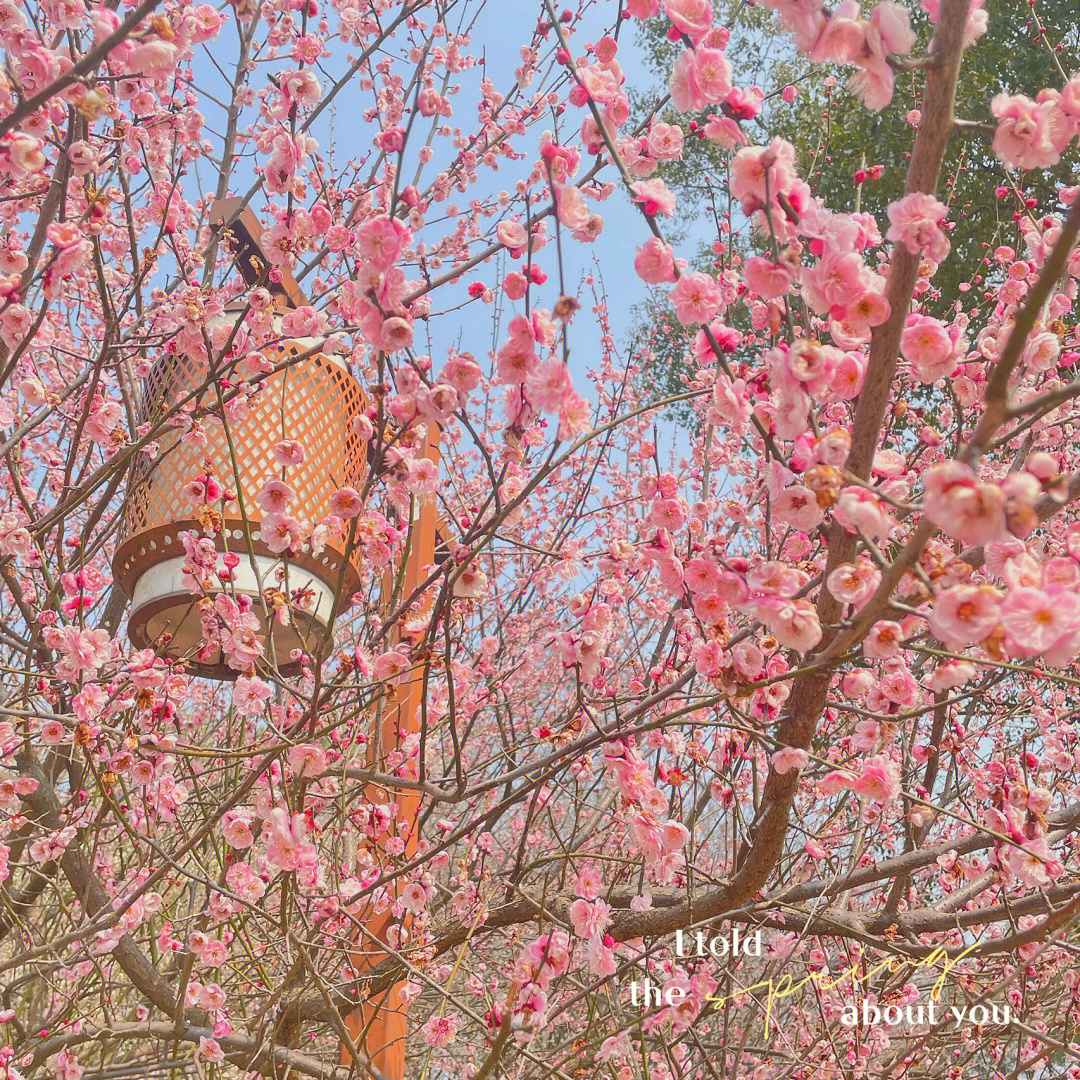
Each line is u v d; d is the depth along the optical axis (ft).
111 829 13.46
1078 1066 11.67
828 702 7.46
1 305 7.87
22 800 11.98
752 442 9.66
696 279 6.11
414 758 10.82
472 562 7.62
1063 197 11.77
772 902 10.18
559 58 6.14
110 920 9.43
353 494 7.34
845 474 4.99
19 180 9.97
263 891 9.17
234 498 8.77
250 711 8.31
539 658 16.26
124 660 10.46
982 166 24.40
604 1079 11.02
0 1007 13.92
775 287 5.48
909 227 5.38
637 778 7.64
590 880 7.89
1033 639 4.29
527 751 15.34
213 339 9.32
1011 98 5.51
